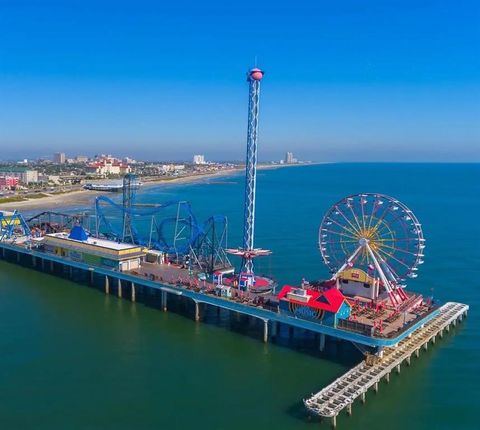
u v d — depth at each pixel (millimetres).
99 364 80500
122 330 95562
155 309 107938
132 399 69688
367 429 63219
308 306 83375
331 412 62406
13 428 62219
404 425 64312
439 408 68562
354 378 71125
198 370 78875
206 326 98000
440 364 82000
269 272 137875
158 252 125875
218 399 70000
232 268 120000
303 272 138375
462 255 161000
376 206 99875
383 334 77062
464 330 97062
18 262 148250
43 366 79312
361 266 112812
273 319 87375
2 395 69812
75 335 92750
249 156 106625
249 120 106250
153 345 88500
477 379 77062
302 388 73312
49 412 65938
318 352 85625
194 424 63781
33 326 97062
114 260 116625
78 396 70250
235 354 84938
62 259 129000
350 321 79625
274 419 65125
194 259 123562
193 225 126250
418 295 99562
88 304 111188
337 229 187750
